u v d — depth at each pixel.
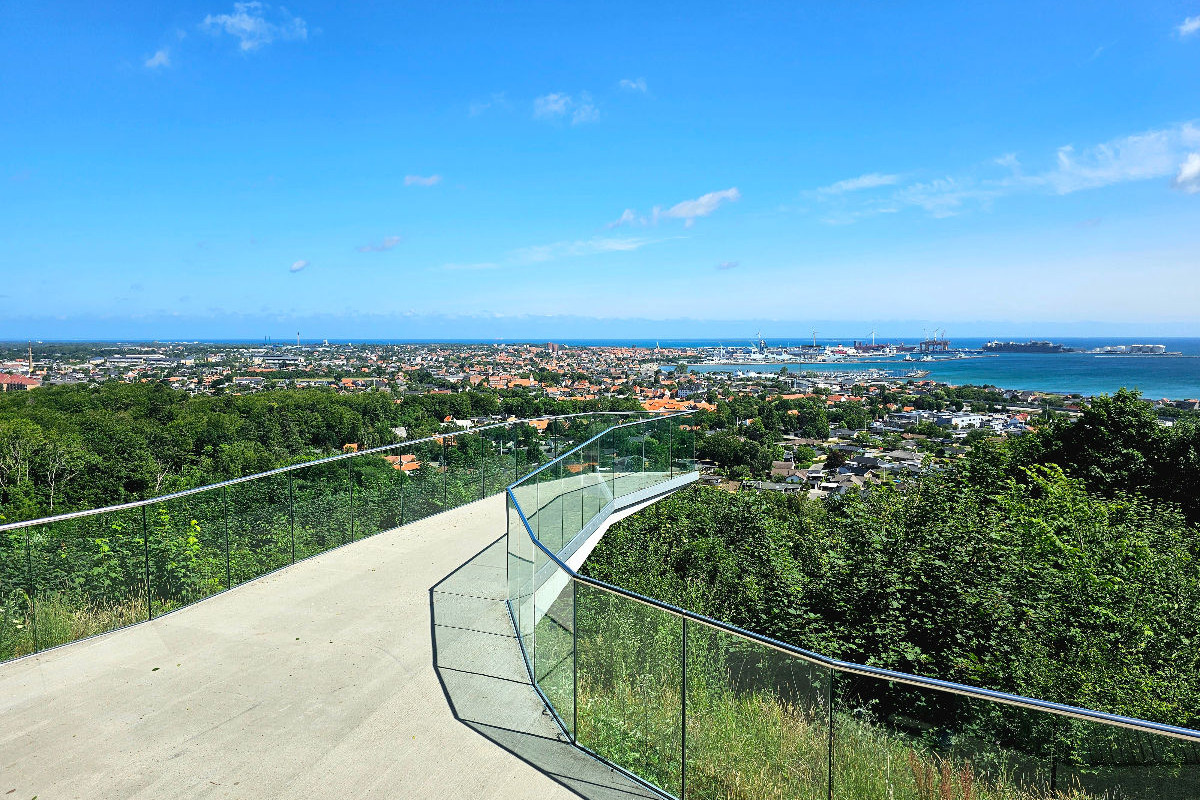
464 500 12.20
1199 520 14.27
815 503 16.33
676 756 4.12
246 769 4.17
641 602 4.32
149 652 5.84
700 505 14.84
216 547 7.46
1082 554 9.52
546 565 5.29
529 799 3.93
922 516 10.78
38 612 5.86
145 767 4.16
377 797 3.92
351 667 5.62
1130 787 3.02
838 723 3.63
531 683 5.42
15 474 30.08
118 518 6.41
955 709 3.37
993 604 8.35
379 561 8.59
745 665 3.91
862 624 8.87
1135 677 7.43
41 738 4.46
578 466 10.21
